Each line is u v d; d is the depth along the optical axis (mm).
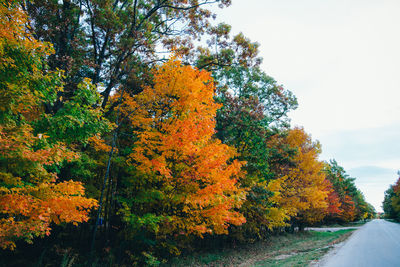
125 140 11961
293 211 21719
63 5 10844
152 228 9484
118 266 9188
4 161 4523
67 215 4969
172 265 10961
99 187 11156
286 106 23156
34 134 5852
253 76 22328
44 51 5379
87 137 6719
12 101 4812
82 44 11070
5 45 4641
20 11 4863
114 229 11578
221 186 8820
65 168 8594
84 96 6844
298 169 23859
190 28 14328
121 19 11984
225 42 14195
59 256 8492
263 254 16312
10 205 4320
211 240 15906
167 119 10078
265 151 18203
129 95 11398
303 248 17719
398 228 36312
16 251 7785
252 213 16625
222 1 13406
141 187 9836
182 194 9148
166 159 9266
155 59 12930
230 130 18016
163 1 12672
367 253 12844
